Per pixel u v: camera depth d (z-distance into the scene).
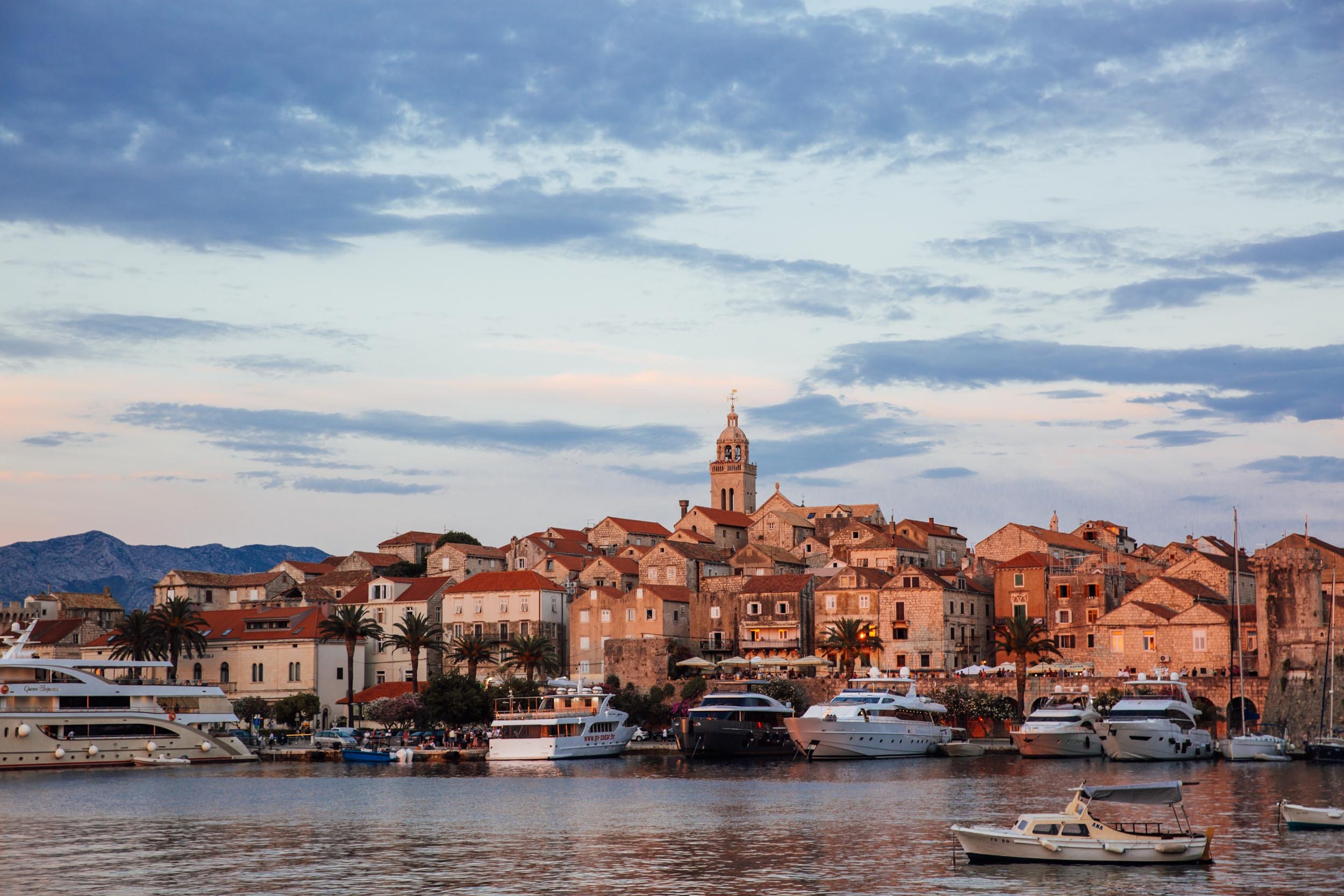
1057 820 85.38
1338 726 161.25
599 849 91.88
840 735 157.12
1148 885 77.50
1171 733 154.00
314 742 176.75
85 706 154.75
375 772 150.75
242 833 100.56
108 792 128.88
